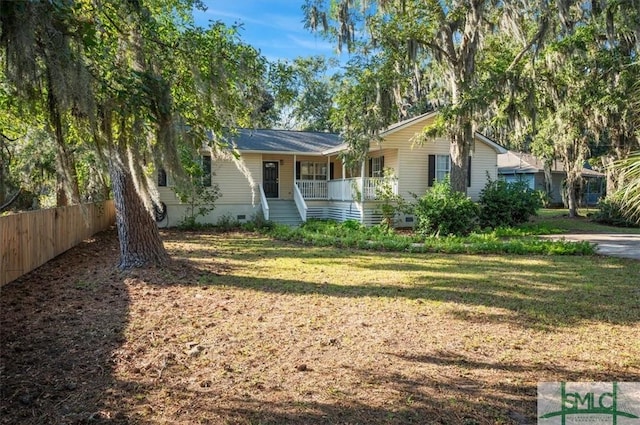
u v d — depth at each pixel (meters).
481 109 12.52
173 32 5.91
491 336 4.19
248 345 3.87
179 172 4.78
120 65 3.88
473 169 17.77
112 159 4.17
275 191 18.94
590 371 3.39
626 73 14.57
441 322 4.62
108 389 2.98
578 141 18.88
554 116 17.94
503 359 3.62
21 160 10.10
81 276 6.70
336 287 6.23
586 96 15.95
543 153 21.11
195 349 3.71
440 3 13.05
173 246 10.83
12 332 4.09
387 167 17.64
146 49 4.80
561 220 18.89
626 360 3.62
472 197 17.78
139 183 5.64
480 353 3.75
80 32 3.14
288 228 13.83
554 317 4.82
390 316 4.81
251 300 5.42
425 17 13.24
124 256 7.07
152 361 3.48
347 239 11.12
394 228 15.71
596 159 19.09
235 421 2.61
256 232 14.33
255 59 6.11
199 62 5.44
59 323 4.37
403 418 2.67
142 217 7.08
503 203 15.81
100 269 7.18
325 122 30.67
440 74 14.95
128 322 4.44
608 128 17.09
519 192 16.28
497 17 13.35
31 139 8.98
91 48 3.44
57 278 6.60
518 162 31.48
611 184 17.86
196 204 15.59
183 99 5.66
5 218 6.16
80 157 9.94
